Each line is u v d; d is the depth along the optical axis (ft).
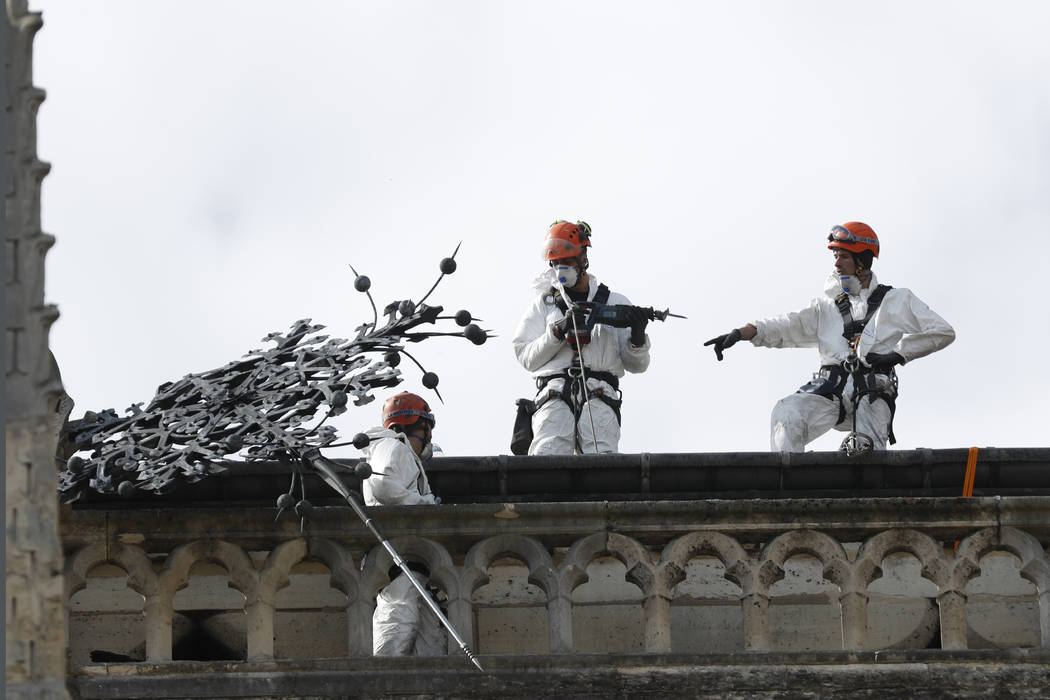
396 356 131.95
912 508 129.80
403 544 128.57
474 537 129.18
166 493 129.90
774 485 136.56
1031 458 136.77
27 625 100.78
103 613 132.26
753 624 128.06
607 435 155.43
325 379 130.52
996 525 129.70
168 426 129.90
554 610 127.85
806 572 134.72
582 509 129.29
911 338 156.04
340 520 128.57
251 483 133.28
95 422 131.13
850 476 136.77
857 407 154.92
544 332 156.97
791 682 125.59
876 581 134.82
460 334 132.77
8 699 100.17
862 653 126.21
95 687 124.16
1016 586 134.41
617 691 125.18
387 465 132.16
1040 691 125.70
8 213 102.83
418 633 130.82
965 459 136.77
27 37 104.01
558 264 157.17
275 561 127.65
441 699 124.47
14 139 103.30
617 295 157.69
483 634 133.49
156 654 126.00
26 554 101.09
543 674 125.08
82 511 127.34
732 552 129.08
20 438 101.55
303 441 127.65
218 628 132.67
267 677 124.47
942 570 129.29
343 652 132.87
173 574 127.13
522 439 156.66
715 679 125.59
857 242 157.17
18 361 102.06
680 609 134.00
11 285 102.42
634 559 128.88
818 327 157.17
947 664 126.11
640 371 156.97
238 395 130.82
